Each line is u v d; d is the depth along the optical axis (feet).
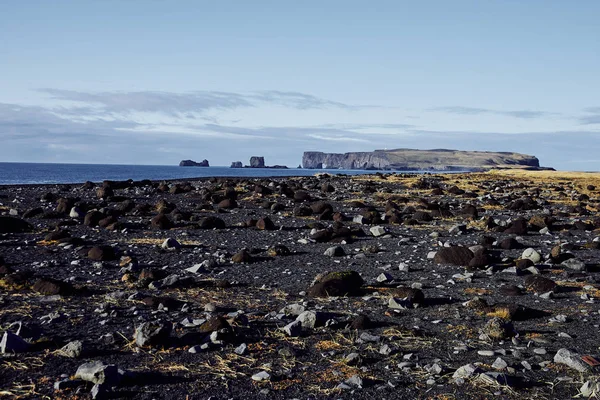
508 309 32.19
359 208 104.78
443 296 37.40
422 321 30.96
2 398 19.39
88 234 66.13
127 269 44.14
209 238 65.00
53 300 33.71
